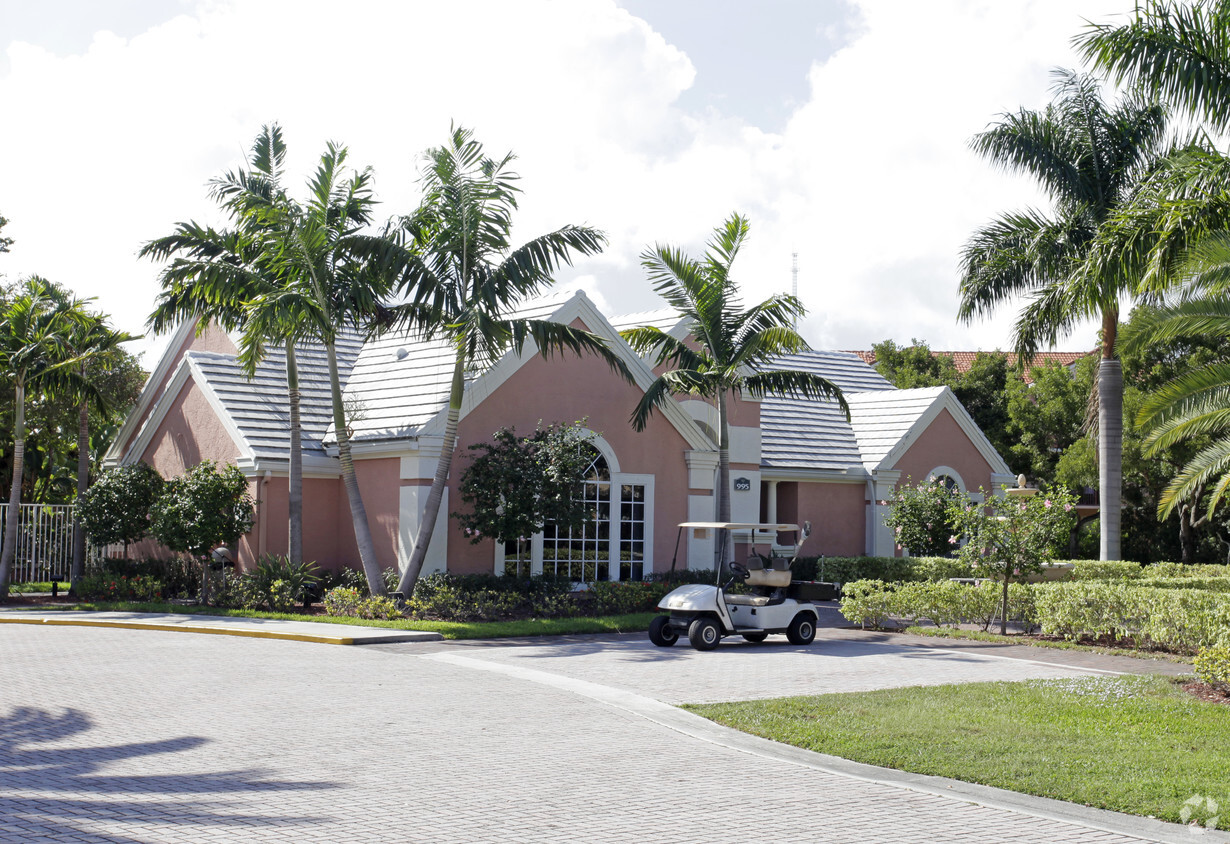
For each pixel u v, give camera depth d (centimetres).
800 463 2916
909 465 3020
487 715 1069
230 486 2145
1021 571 1858
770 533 2753
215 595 2169
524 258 1977
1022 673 1391
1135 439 3391
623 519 2370
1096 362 3700
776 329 2212
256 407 2400
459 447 2150
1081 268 1670
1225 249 1553
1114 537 2386
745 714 1068
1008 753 897
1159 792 773
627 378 2142
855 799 771
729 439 2686
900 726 1005
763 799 766
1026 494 2198
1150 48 1659
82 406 2594
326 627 1788
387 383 2406
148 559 2478
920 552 2580
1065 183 2408
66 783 781
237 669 1361
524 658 1509
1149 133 2394
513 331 2002
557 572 2266
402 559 2130
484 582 2066
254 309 1861
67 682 1247
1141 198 1677
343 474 2052
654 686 1260
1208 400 2141
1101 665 1482
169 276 1989
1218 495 2092
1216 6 1648
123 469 2342
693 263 2241
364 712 1074
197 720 1023
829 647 1673
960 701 1148
